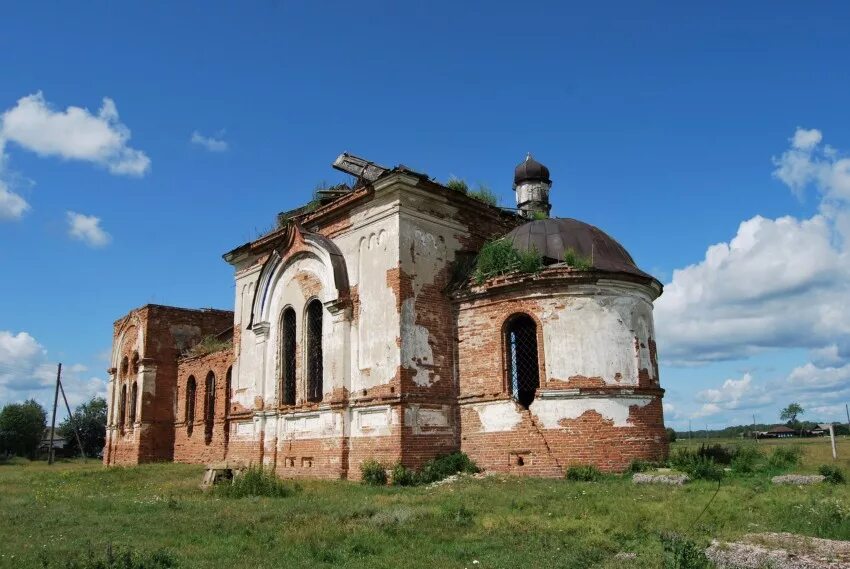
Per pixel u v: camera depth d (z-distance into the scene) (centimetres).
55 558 827
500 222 2130
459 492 1330
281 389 2139
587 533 867
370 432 1780
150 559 786
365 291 1883
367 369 1823
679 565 665
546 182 2598
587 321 1664
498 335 1769
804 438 5734
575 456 1596
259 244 2392
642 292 1752
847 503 976
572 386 1631
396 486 1617
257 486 1488
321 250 2005
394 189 1836
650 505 1027
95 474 2489
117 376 3800
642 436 1631
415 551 810
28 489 1989
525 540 842
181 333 3594
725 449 1731
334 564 773
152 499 1472
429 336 1823
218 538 944
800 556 670
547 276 1694
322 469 1894
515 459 1678
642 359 1689
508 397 1720
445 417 1806
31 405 7362
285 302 2184
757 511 967
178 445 3391
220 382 3080
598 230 1936
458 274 1927
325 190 2194
